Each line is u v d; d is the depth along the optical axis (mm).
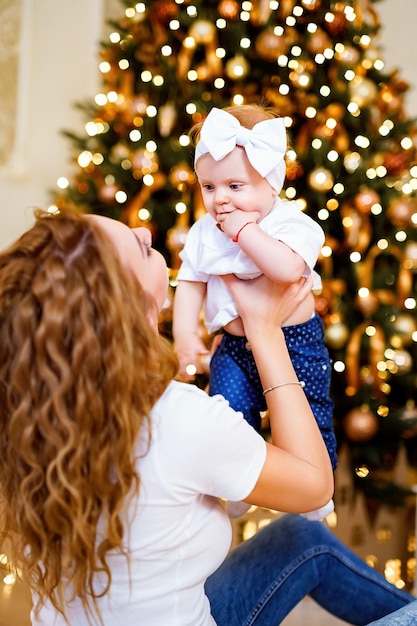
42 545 966
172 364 1013
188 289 1452
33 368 902
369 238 2520
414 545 2592
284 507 1063
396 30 3564
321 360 1387
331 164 2395
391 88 2676
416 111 3553
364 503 2582
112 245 968
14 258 946
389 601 1456
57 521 930
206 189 1336
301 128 2498
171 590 1019
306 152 2385
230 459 982
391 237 2523
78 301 897
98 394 905
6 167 3406
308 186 2420
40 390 902
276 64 2461
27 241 954
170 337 2486
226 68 2471
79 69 3527
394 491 2506
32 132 3477
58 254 920
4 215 3414
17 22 3377
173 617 1028
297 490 1049
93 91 3521
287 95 2469
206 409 977
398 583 2574
